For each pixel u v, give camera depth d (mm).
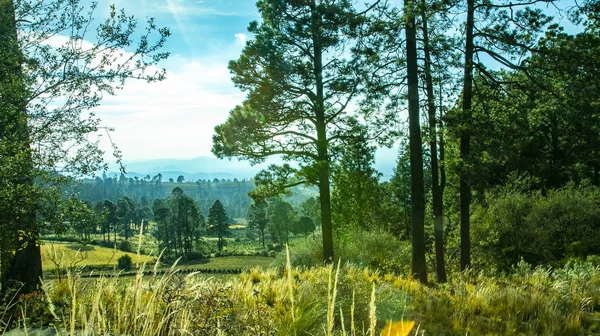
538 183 27609
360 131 17922
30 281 7855
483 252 20719
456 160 13508
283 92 18578
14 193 5230
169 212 110938
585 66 11891
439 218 15508
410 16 12820
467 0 13641
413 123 14109
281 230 116562
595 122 12359
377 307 6340
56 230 5504
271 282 8367
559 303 7449
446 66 13555
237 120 18734
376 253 23016
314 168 18656
